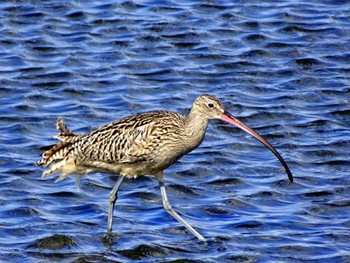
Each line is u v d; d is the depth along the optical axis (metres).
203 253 14.75
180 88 20.92
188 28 23.62
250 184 17.08
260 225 15.59
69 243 14.93
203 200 16.50
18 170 17.28
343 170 17.61
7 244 14.85
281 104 20.25
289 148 18.47
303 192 16.73
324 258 14.59
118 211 16.09
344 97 20.64
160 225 15.66
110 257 14.62
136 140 15.15
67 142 15.53
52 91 20.62
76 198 16.48
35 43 22.77
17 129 18.95
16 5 24.48
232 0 25.11
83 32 23.36
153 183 17.09
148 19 24.09
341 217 15.92
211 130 19.09
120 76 21.33
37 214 15.84
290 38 23.30
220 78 21.45
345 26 23.81
